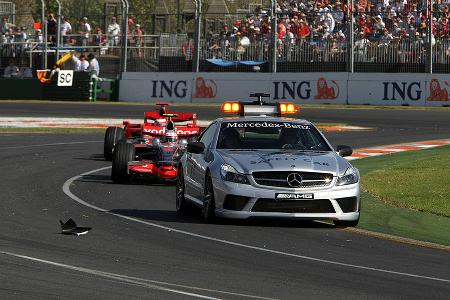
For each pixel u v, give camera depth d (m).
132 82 110.94
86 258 25.36
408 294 21.64
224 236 30.09
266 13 102.94
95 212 35.94
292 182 31.67
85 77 112.00
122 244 28.03
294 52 102.31
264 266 24.88
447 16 96.50
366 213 36.56
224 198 32.03
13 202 38.25
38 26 123.81
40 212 35.47
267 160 32.47
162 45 110.56
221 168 32.47
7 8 136.38
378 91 97.00
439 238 30.94
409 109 92.50
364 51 98.75
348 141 69.19
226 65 106.12
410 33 97.12
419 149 63.81
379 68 98.19
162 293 20.95
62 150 62.91
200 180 34.00
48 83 114.19
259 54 104.50
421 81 95.19
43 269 23.59
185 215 35.75
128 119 89.69
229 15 110.00
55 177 48.09
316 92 99.94
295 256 26.67
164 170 45.22
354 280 23.22
